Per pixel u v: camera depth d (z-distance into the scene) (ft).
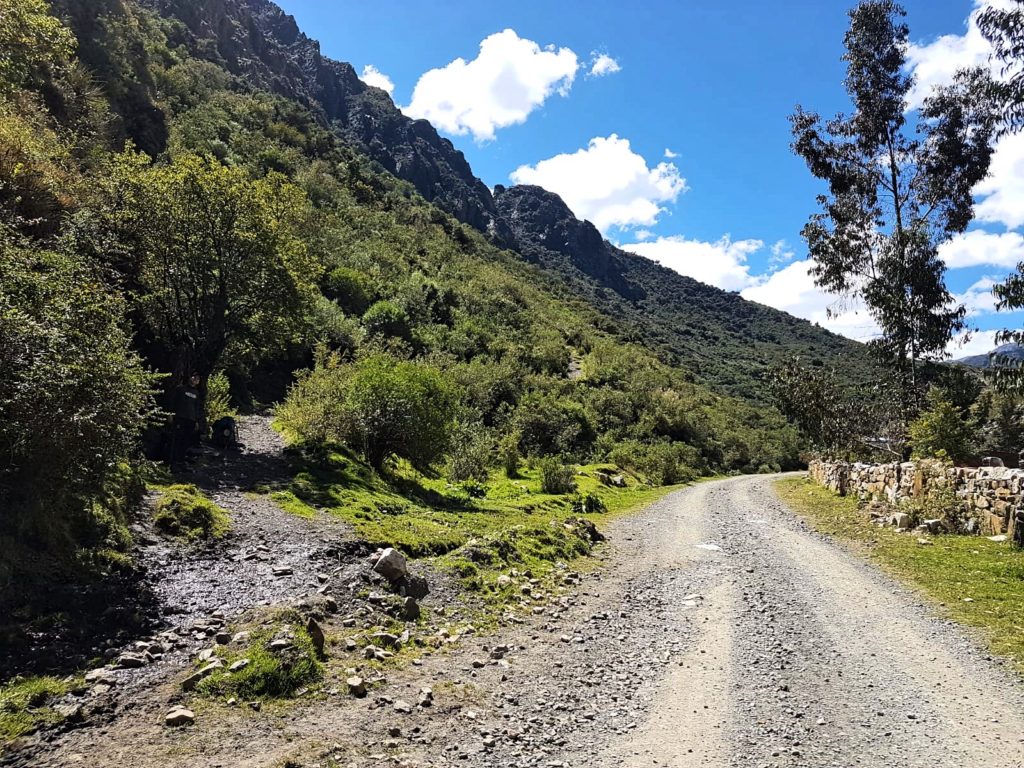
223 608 21.02
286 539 29.60
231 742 13.01
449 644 20.98
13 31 40.29
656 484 113.80
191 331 56.13
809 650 21.53
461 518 42.29
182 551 25.99
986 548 34.96
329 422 54.03
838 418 83.51
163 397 49.26
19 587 18.34
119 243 49.55
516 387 161.17
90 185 55.47
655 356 330.54
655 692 17.83
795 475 146.51
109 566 22.18
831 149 77.15
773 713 16.46
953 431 61.21
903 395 72.74
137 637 18.20
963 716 16.25
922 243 68.85
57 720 13.26
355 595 23.49
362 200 326.85
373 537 31.27
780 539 45.03
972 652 21.06
